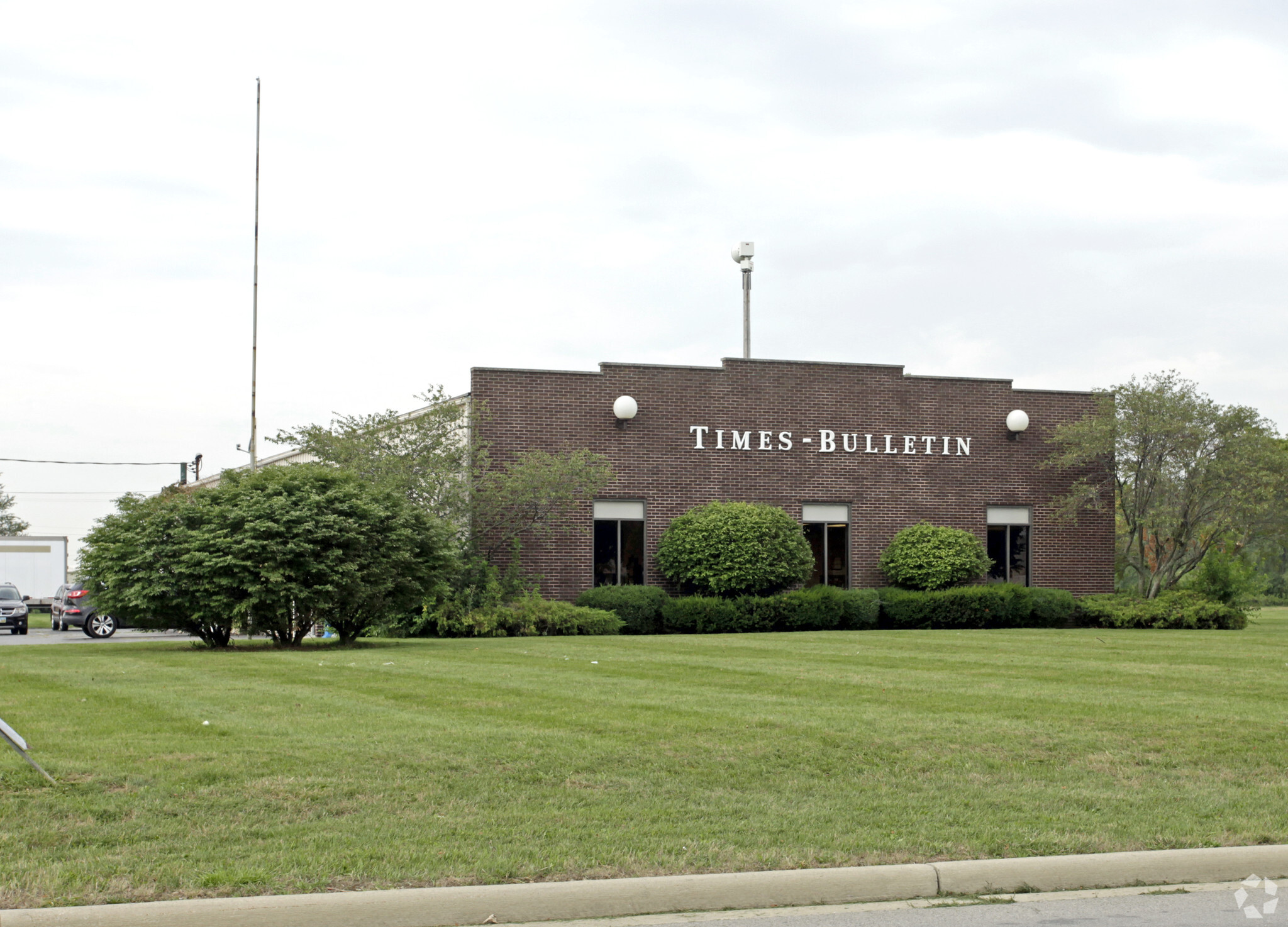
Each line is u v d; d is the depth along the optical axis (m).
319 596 22.33
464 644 23.08
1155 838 7.51
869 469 33.25
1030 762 9.74
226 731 10.65
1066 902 6.70
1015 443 34.34
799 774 9.19
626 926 6.18
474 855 6.89
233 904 5.89
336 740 10.17
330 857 6.79
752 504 31.39
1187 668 17.28
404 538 23.38
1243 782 9.14
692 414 32.09
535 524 30.42
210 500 23.19
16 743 8.36
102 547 22.67
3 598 40.75
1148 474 33.31
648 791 8.54
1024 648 21.56
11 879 6.34
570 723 11.29
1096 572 34.62
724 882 6.52
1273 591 64.06
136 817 7.61
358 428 29.11
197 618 22.25
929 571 31.70
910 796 8.54
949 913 6.47
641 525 31.66
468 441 30.00
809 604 30.34
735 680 15.27
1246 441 32.38
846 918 6.37
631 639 24.77
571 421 31.25
